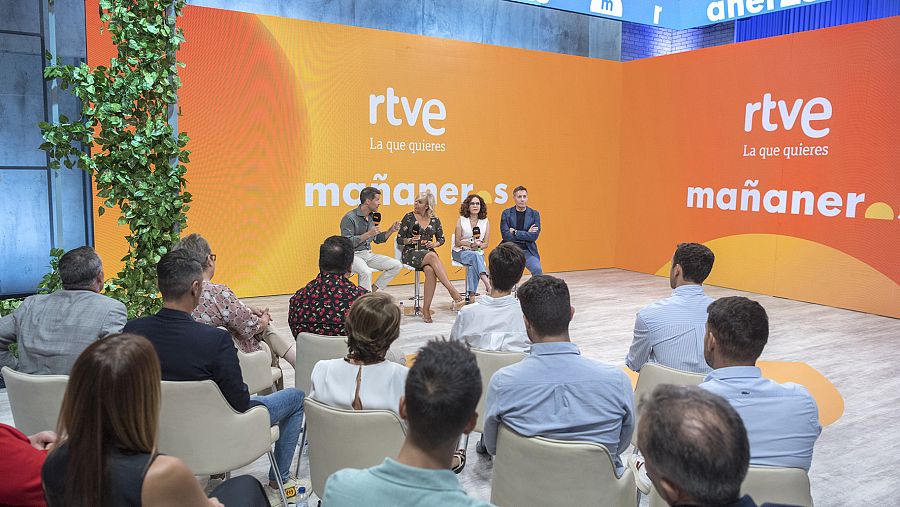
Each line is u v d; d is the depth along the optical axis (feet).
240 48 24.21
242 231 24.94
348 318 7.69
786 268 26.63
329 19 29.66
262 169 25.09
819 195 25.30
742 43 27.66
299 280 26.37
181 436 7.80
